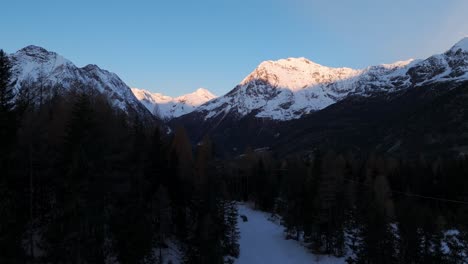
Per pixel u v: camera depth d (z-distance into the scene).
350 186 71.12
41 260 31.91
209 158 69.00
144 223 39.09
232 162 116.50
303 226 68.88
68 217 32.09
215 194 54.75
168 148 60.94
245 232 76.50
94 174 32.81
